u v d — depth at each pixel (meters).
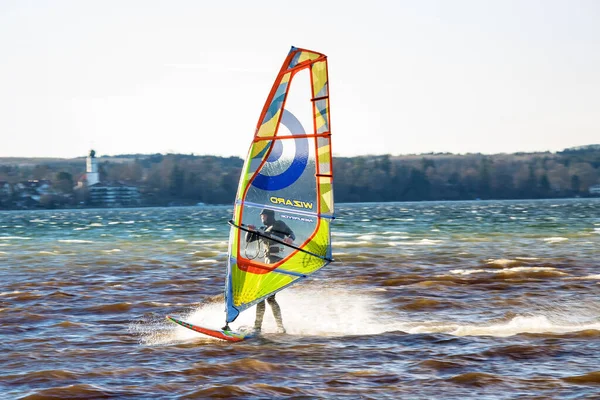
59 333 55.94
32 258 122.88
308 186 49.44
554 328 54.66
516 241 145.88
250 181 49.31
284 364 45.38
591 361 44.56
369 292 76.00
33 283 87.25
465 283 80.62
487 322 58.00
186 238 178.38
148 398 38.75
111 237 187.50
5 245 159.38
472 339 51.16
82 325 59.12
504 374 42.06
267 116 48.31
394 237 165.75
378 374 42.69
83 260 117.94
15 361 47.00
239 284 51.38
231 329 56.75
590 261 103.00
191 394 39.22
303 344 50.81
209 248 142.00
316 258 50.22
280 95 48.03
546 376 41.47
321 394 38.97
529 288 75.44
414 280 84.94
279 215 49.94
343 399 38.06
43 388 40.88
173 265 108.06
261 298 51.53
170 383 41.53
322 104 48.41
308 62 47.91
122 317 63.12
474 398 37.75
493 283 80.00
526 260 105.38
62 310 66.69
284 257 50.91
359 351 48.47
